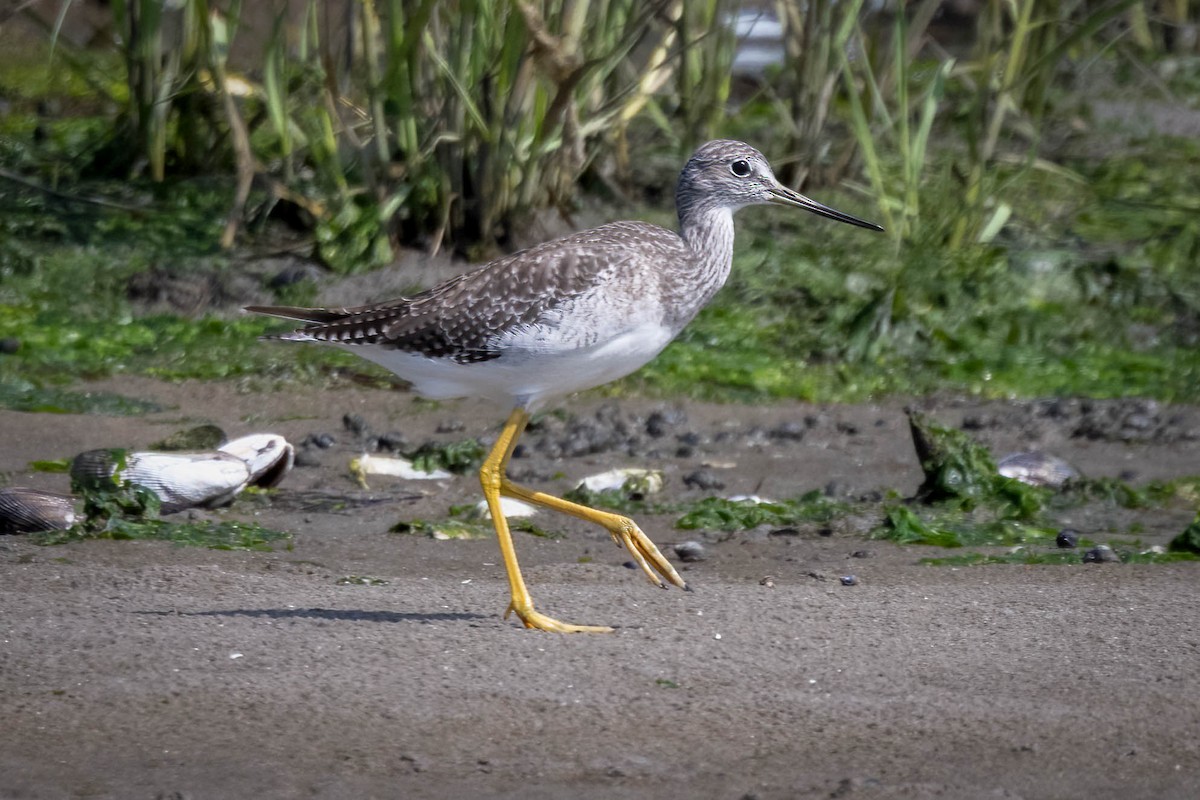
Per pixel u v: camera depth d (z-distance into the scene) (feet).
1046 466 41.50
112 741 22.89
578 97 53.83
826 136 63.98
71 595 29.50
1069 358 51.60
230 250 55.01
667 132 59.57
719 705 24.38
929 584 31.76
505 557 29.09
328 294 52.06
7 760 22.22
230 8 55.52
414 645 26.96
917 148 55.16
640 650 26.91
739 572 33.30
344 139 56.70
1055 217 60.95
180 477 36.96
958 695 24.81
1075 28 66.33
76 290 52.54
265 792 21.36
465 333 30.14
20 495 35.45
